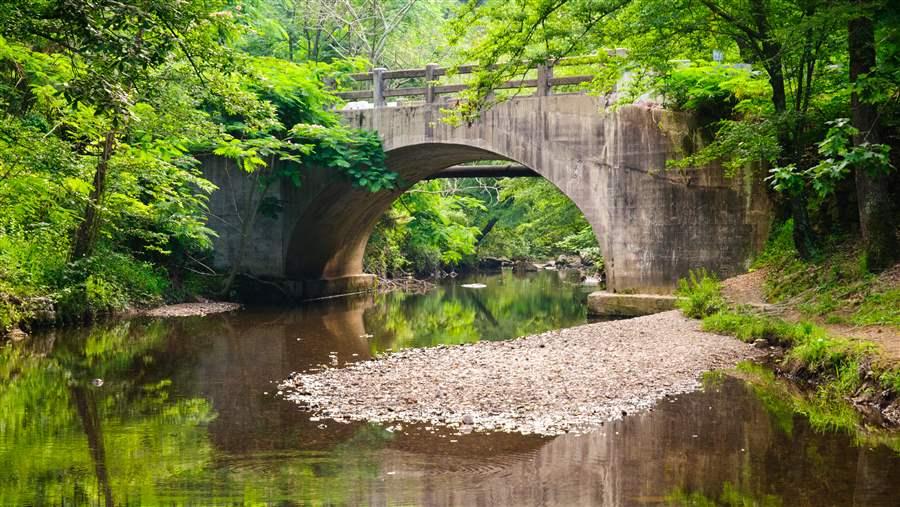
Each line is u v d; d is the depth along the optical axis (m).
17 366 12.76
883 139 15.44
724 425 8.51
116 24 8.84
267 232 24.34
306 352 14.34
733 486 6.55
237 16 17.98
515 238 47.28
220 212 24.50
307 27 31.69
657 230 18.94
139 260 22.36
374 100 23.06
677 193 18.75
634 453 7.52
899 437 8.05
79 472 7.13
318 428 8.67
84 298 18.31
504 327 18.73
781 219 17.83
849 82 13.10
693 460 7.29
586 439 8.01
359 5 33.91
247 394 10.56
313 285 25.70
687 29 15.29
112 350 14.50
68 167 14.33
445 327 18.69
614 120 19.36
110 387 11.09
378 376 11.30
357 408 9.48
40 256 17.78
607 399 9.59
